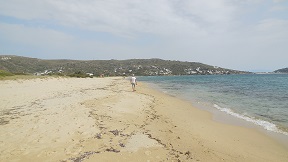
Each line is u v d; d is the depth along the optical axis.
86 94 22.09
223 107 18.11
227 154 7.97
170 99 23.19
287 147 8.77
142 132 9.84
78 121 10.73
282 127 11.68
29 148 7.31
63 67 165.12
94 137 8.59
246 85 46.59
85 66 182.62
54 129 9.34
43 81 40.16
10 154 6.82
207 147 8.60
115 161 6.69
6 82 33.22
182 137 9.69
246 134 10.51
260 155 7.96
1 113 12.23
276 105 18.69
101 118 11.78
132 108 15.64
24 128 9.41
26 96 18.98
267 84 49.22
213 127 11.76
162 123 12.00
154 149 7.84
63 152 7.10
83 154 7.02
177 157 7.33
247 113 15.52
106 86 37.78
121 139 8.65
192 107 18.09
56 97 18.95
